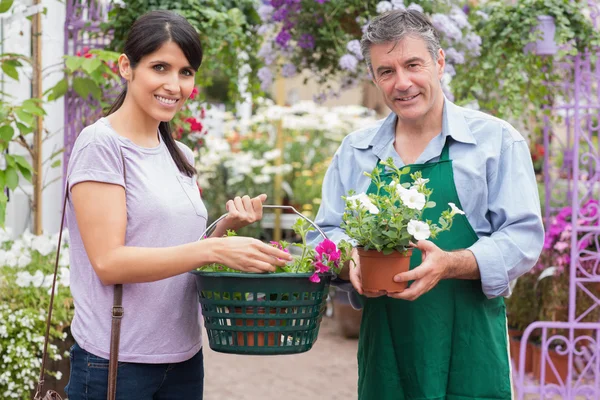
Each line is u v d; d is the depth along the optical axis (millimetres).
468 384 2477
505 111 4336
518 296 5148
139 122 2236
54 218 5172
